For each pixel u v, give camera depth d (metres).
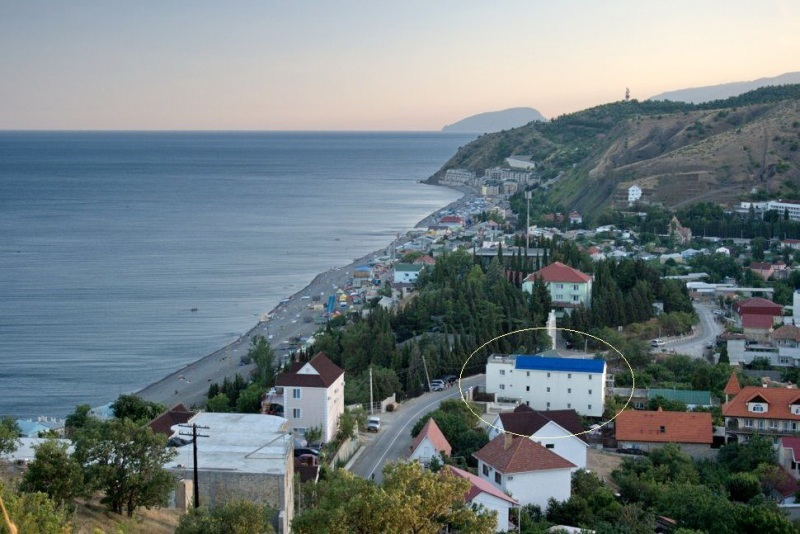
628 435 130.12
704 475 116.19
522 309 191.25
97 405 180.62
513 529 92.25
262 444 86.94
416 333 188.00
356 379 153.38
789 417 129.88
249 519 64.69
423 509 64.62
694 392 150.38
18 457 88.31
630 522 94.12
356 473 117.19
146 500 72.88
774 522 88.50
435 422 126.75
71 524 60.44
